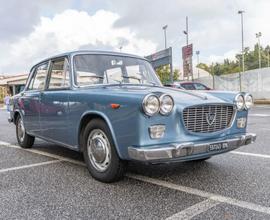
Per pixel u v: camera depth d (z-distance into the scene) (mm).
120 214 3209
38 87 5816
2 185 4168
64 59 5055
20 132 6730
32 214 3246
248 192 3773
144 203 3482
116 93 3973
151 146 3609
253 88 23188
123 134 3752
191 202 3494
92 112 4180
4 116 16391
